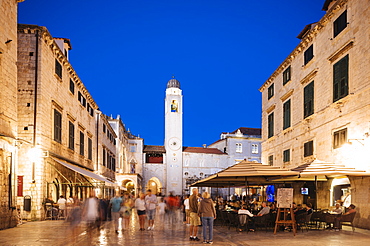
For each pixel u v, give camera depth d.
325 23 21.83
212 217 12.95
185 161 79.50
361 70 17.64
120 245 12.44
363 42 17.48
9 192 17.25
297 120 26.56
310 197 24.53
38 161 21.09
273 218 16.19
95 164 39.75
